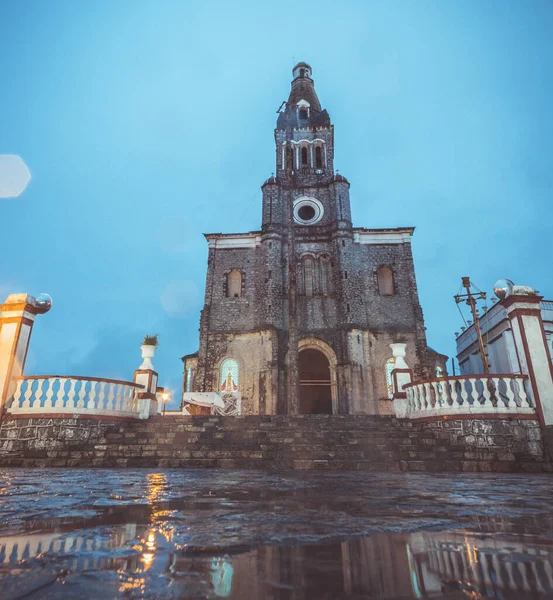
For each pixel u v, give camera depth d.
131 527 2.46
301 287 28.86
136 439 11.17
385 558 1.81
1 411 11.44
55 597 1.31
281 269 29.16
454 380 11.72
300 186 32.19
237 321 28.16
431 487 5.09
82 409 11.49
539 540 2.14
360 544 2.06
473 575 1.56
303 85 38.81
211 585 1.44
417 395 12.73
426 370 25.89
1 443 11.16
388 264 29.08
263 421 12.45
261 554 1.87
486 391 11.26
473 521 2.71
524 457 10.34
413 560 1.77
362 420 12.78
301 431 11.50
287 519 2.75
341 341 26.66
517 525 2.57
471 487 5.12
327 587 1.42
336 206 30.17
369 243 29.59
